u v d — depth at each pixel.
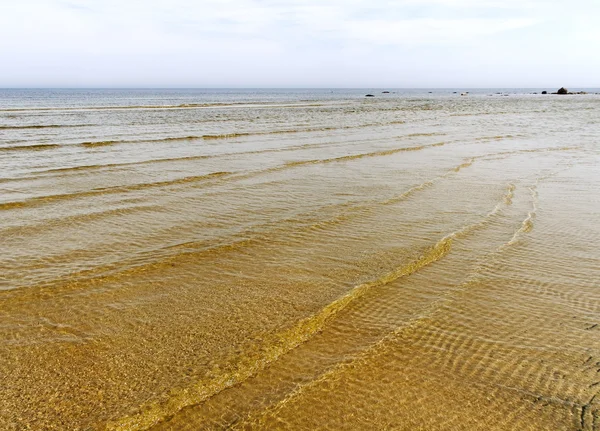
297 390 4.26
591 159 17.72
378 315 5.72
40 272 6.68
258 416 3.91
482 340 5.18
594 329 5.44
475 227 9.08
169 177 13.19
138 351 4.80
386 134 25.34
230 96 112.12
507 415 4.01
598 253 7.86
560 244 8.26
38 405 3.94
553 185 13.01
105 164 14.84
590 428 3.84
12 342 4.91
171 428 3.74
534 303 6.07
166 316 5.55
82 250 7.58
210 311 5.69
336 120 34.97
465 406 4.12
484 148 20.41
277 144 20.38
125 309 5.71
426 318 5.64
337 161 16.33
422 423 3.91
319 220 9.39
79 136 21.50
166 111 42.12
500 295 6.29
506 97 116.50
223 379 4.36
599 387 4.38
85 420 3.76
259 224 9.10
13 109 41.66
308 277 6.71
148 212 9.80
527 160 17.33
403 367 4.66
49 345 4.88
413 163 16.17
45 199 10.56
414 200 11.07
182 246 7.86
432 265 7.30
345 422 3.89
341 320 5.59
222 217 9.55
